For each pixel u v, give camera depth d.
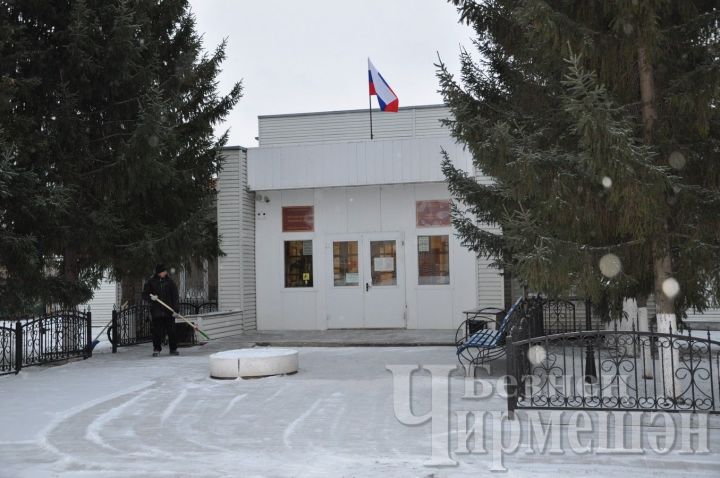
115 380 10.35
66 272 14.27
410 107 20.62
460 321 17.11
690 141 8.27
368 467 5.61
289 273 18.34
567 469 5.48
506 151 8.15
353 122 21.00
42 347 12.37
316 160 17.52
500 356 10.98
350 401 8.38
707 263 7.71
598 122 6.77
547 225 8.08
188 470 5.61
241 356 10.39
